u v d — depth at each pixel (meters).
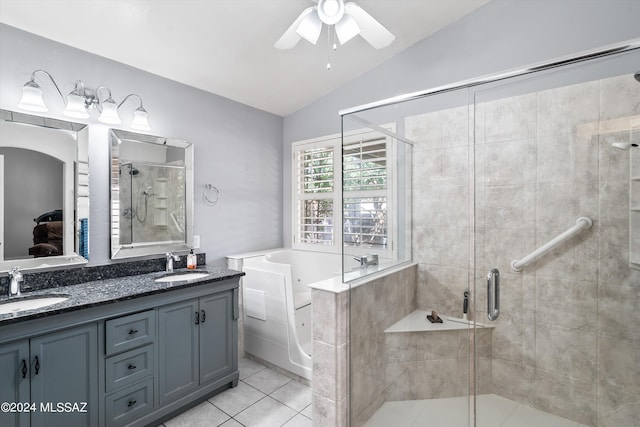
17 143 1.86
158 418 1.91
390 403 1.83
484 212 1.68
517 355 1.60
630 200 1.35
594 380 1.43
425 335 1.89
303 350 2.46
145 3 1.84
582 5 2.01
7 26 1.82
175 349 2.01
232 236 3.08
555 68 1.47
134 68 2.38
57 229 1.99
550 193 1.51
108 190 2.24
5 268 1.81
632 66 1.31
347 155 2.02
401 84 2.74
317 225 3.33
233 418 2.01
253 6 2.00
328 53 2.63
